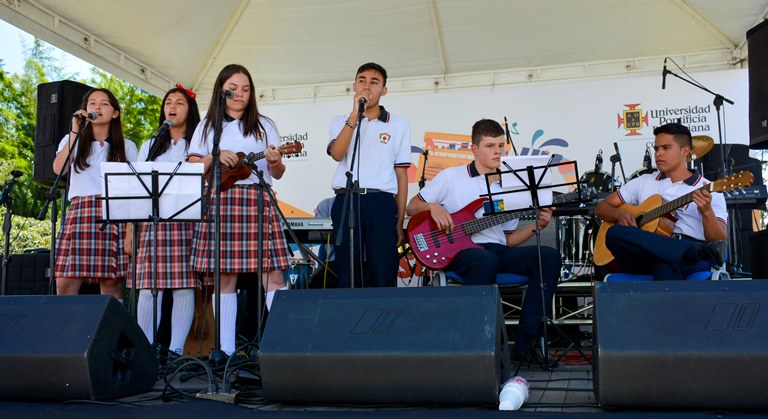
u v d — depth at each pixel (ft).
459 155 21.30
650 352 7.11
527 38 20.85
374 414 7.39
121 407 8.08
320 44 21.24
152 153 12.05
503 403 7.46
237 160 10.96
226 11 19.62
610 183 17.16
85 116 11.85
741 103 20.17
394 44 21.24
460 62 21.99
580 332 16.98
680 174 12.57
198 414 7.69
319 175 22.00
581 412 7.28
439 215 12.18
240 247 11.26
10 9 16.16
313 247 19.20
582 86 20.98
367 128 12.26
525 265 11.95
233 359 10.18
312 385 7.93
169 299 14.38
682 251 11.00
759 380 6.84
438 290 8.04
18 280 16.29
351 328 7.98
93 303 8.67
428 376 7.61
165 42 19.83
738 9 19.03
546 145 20.98
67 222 12.62
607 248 12.25
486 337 7.55
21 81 47.42
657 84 20.66
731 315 7.12
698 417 6.84
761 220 18.99
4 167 39.81
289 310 8.29
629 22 20.03
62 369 8.26
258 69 22.34
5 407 8.17
